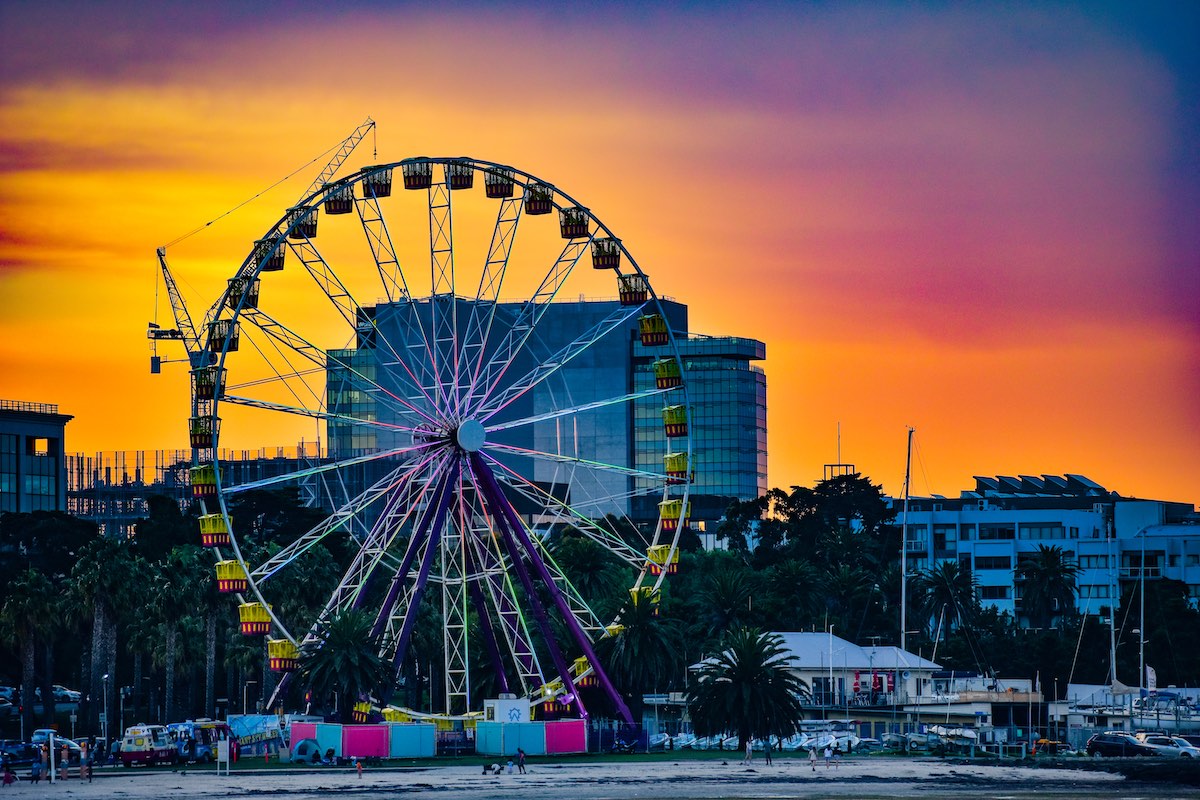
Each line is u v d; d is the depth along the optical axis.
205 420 165.12
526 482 179.25
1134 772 164.00
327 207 169.88
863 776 160.00
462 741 174.50
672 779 155.62
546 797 142.00
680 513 180.00
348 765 165.38
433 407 175.62
